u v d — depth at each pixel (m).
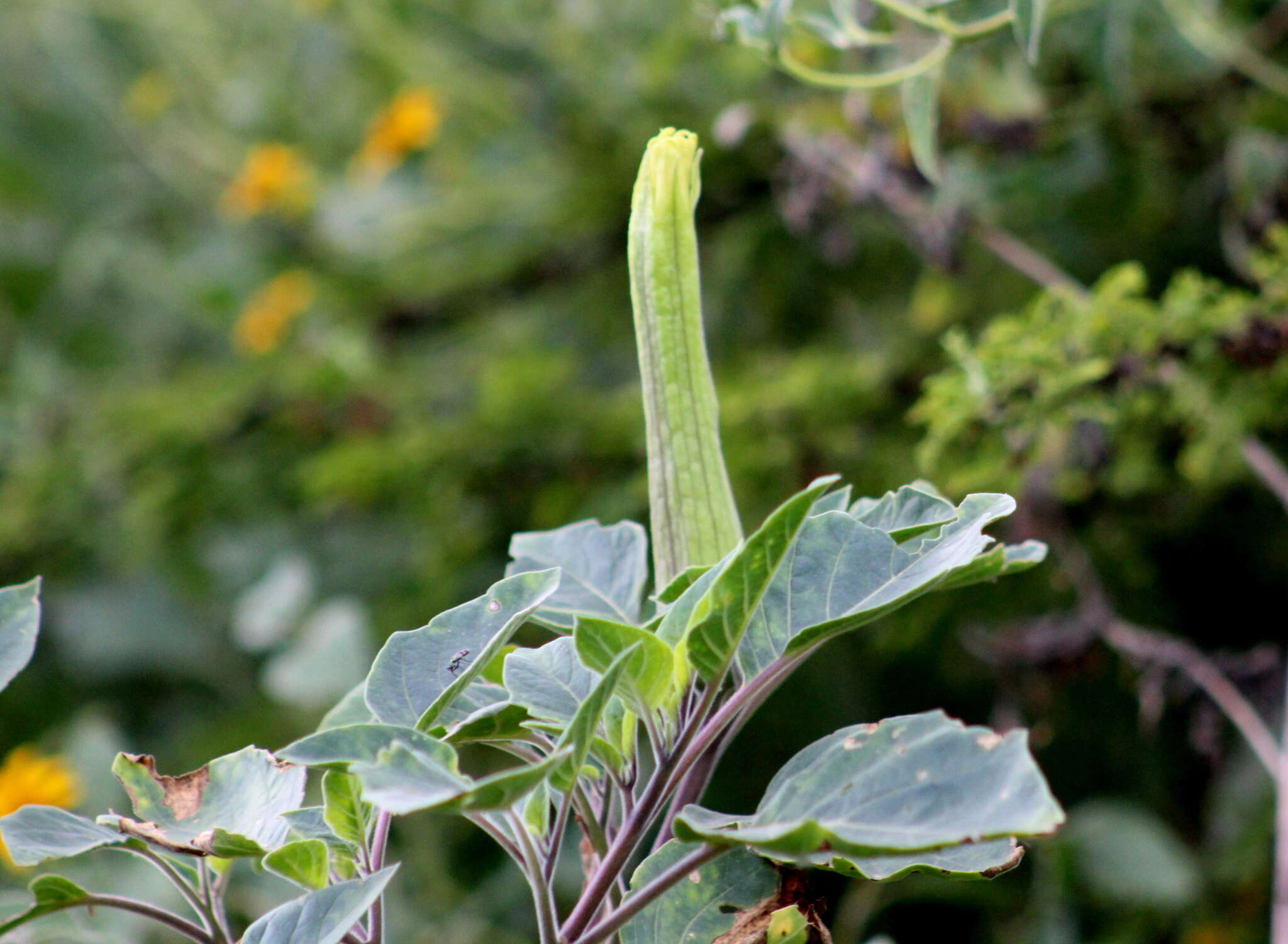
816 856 0.93
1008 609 1.93
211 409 2.57
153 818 0.92
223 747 2.44
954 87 1.64
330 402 2.48
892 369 1.90
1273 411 1.36
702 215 2.22
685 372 0.93
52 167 3.83
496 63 2.58
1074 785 2.13
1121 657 1.89
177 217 3.66
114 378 3.42
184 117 3.29
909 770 0.84
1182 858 1.88
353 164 2.92
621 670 0.85
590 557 1.00
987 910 2.12
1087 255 1.95
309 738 0.87
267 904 1.51
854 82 1.16
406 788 0.83
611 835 0.95
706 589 0.90
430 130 2.51
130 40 3.65
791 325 2.28
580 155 2.44
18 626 0.96
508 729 0.91
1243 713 1.32
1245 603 2.04
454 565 2.17
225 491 2.56
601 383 2.55
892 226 1.87
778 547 0.86
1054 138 1.65
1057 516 1.49
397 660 0.91
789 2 1.12
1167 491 1.74
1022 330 1.35
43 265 3.74
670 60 2.05
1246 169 1.49
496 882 2.03
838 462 1.85
